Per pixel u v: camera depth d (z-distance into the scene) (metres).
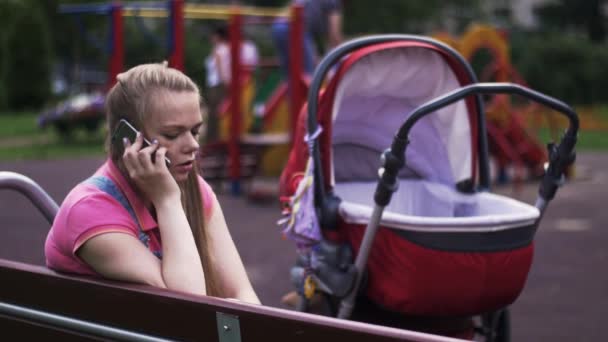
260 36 41.12
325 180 4.32
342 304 4.11
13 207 11.04
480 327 4.40
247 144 12.18
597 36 51.28
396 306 3.93
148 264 2.76
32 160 17.47
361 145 5.07
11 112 34.72
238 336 2.26
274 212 10.68
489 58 29.11
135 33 33.00
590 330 5.88
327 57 4.34
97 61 43.75
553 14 51.59
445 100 3.55
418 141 5.00
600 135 26.36
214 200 3.30
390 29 41.66
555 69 35.59
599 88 35.78
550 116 15.29
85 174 14.90
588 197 12.35
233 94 11.90
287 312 2.18
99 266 2.76
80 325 2.57
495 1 53.84
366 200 5.09
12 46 34.66
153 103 2.84
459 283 3.82
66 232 2.79
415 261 3.82
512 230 3.89
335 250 4.14
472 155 4.71
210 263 3.12
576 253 8.48
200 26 39.47
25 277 2.69
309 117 4.29
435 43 4.46
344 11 40.91
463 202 4.74
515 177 13.71
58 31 41.12
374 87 4.70
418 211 5.04
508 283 3.92
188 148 2.90
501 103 13.74
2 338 2.77
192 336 2.36
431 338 1.93
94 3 38.19
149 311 2.44
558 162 4.05
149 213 2.93
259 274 7.43
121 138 2.86
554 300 6.72
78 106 22.00
